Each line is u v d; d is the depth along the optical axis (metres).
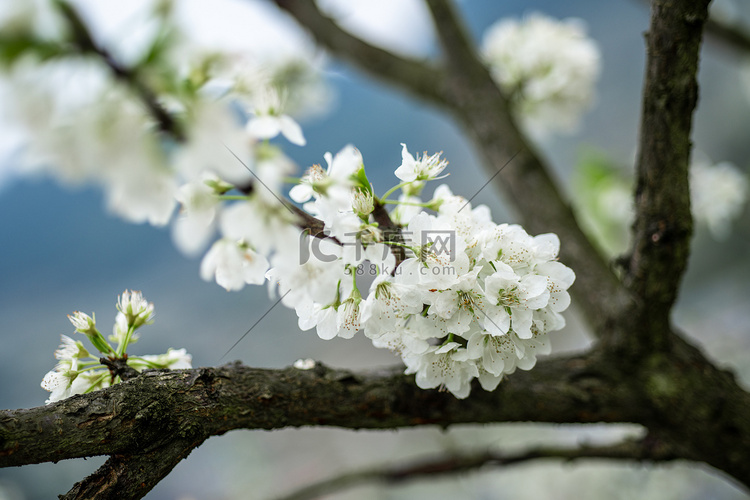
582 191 1.00
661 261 0.53
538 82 0.87
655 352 0.55
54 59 0.34
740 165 3.08
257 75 0.42
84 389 0.48
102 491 0.46
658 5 0.50
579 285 0.61
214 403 0.48
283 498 0.66
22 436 0.45
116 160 0.35
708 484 1.36
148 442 0.47
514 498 1.57
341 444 2.16
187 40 0.37
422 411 0.51
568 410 0.54
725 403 0.55
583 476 1.46
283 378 0.50
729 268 2.60
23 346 2.67
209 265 0.46
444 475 0.65
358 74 0.94
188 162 0.36
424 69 0.81
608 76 3.79
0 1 0.33
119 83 0.35
